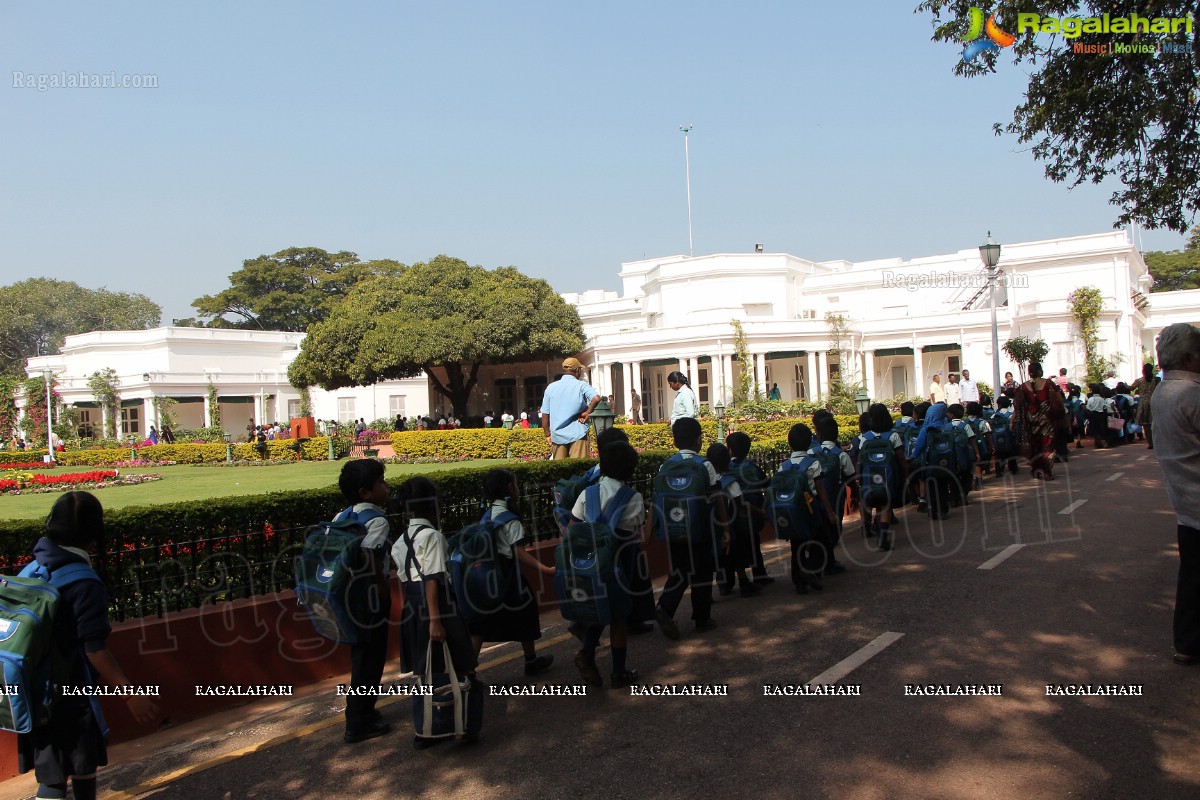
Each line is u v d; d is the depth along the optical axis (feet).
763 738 14.42
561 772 13.89
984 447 42.75
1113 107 31.58
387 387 179.32
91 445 153.48
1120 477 42.47
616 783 13.25
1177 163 30.99
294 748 16.16
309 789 14.17
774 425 68.64
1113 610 19.83
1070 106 32.19
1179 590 16.28
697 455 21.61
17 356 237.04
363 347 126.31
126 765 15.98
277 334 200.75
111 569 18.22
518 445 100.48
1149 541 26.78
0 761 15.52
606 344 132.77
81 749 11.78
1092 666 16.44
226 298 240.94
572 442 33.47
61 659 11.62
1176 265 195.83
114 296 255.09
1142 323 143.95
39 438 160.45
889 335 131.75
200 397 172.35
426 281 133.39
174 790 14.58
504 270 138.62
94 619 11.84
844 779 12.63
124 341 186.09
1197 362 16.31
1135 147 30.50
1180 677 15.62
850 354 128.57
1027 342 96.99
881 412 31.24
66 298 244.22
